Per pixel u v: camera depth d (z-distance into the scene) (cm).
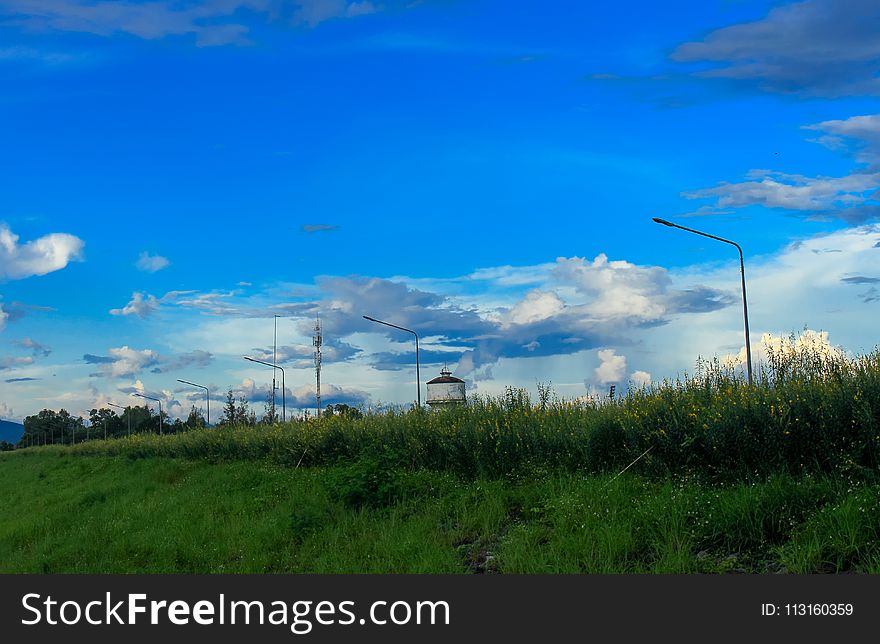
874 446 1012
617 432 1373
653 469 1255
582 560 960
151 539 1605
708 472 1194
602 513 1084
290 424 2989
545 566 949
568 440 1453
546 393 1775
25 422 13588
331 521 1440
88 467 4162
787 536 901
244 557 1333
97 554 1602
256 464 2711
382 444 1947
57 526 2122
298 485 1912
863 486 944
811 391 1121
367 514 1437
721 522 949
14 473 4956
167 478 2862
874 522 844
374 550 1211
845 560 825
